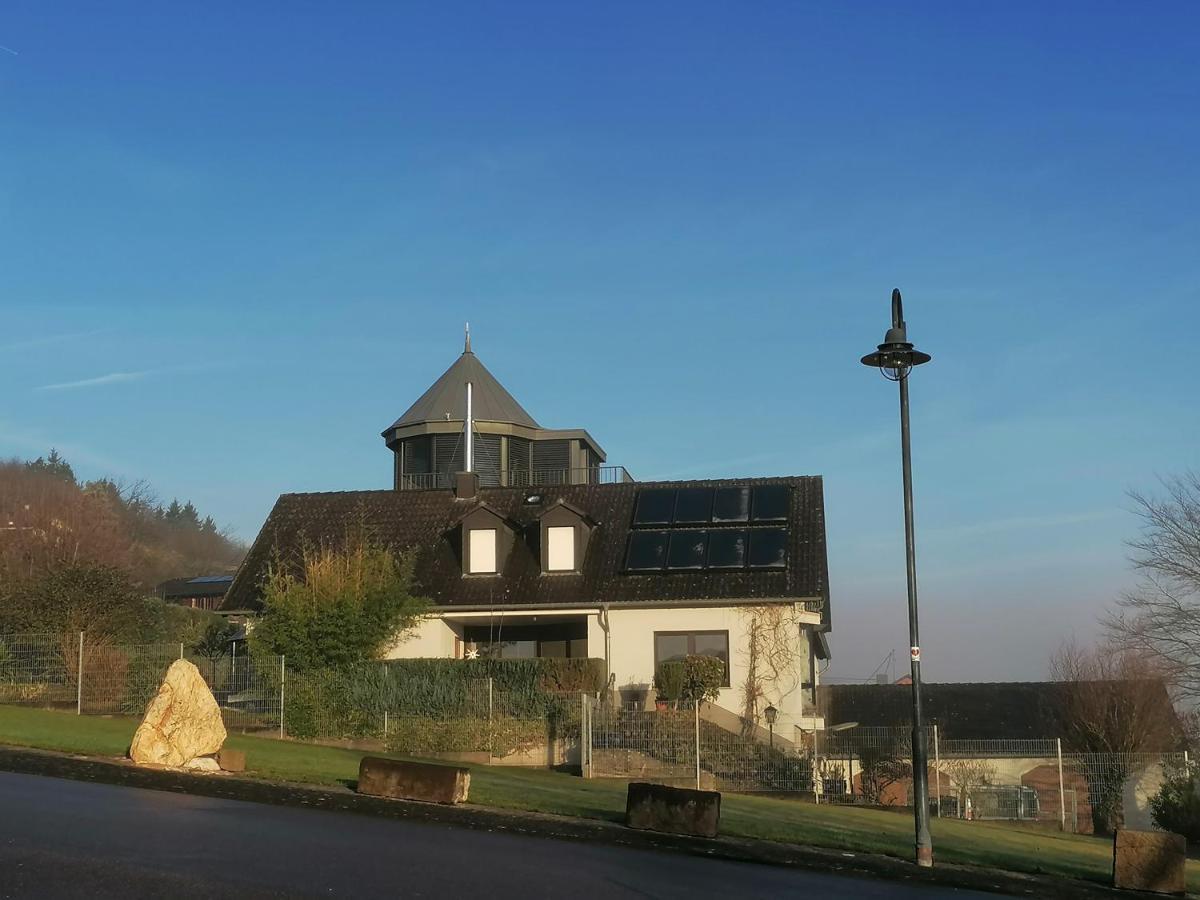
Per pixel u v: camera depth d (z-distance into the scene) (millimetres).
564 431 47750
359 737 28531
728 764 26422
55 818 13109
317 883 10859
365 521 40344
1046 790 30016
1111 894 15258
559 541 36969
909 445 16891
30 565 60594
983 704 43438
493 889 11227
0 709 25391
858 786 27359
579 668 31406
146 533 99500
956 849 18109
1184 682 35906
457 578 37375
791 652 34062
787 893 12500
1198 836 29391
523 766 27781
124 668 27594
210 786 16859
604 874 12586
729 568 35281
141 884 10297
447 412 47062
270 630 31938
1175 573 36406
